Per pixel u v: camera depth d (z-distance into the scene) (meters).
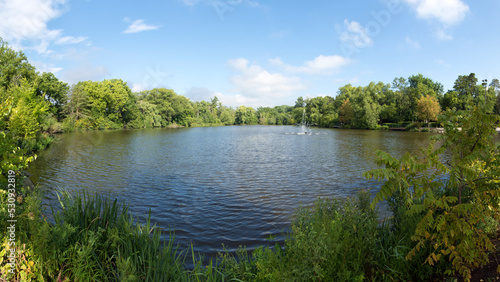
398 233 4.27
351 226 4.04
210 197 10.10
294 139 42.22
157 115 96.62
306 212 4.56
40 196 4.88
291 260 3.49
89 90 67.75
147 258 3.82
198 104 146.62
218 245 6.10
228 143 35.28
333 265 3.35
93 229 4.11
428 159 3.43
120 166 16.91
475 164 4.43
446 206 3.22
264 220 7.70
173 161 19.20
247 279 3.61
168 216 8.04
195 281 3.69
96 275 3.47
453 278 3.40
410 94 76.88
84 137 41.38
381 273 3.69
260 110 177.25
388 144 31.91
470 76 72.75
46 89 52.53
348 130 72.00
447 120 3.85
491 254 3.78
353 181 12.66
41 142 26.17
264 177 13.66
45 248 3.37
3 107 5.86
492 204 3.72
